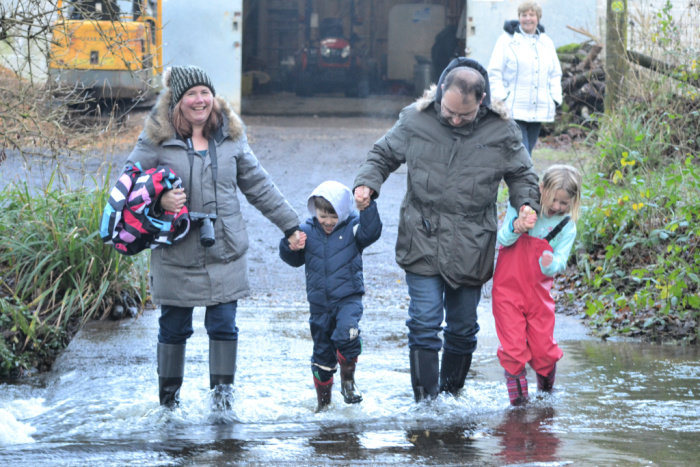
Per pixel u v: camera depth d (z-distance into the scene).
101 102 28.44
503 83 20.58
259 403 9.62
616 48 24.42
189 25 41.00
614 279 14.74
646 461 6.89
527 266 9.48
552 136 33.84
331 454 7.43
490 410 9.21
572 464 6.82
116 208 8.78
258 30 59.88
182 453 7.53
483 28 40.66
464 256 9.19
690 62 20.62
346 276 9.33
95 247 13.88
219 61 41.28
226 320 9.41
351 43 59.88
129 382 10.72
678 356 11.56
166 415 9.21
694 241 13.84
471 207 9.21
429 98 9.30
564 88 33.88
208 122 9.28
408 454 7.37
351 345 9.21
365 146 33.88
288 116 45.06
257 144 34.00
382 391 10.17
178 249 9.16
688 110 19.75
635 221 15.09
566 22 39.31
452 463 7.00
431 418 8.88
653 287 13.77
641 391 9.82
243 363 11.39
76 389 10.46
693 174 13.46
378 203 23.09
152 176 8.76
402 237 9.41
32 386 10.85
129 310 13.91
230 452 7.54
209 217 9.16
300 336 12.77
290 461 7.16
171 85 9.18
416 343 9.36
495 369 11.05
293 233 9.48
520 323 9.48
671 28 22.36
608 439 7.79
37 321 12.59
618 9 22.64
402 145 9.39
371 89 58.34
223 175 9.29
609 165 19.78
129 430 8.73
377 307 14.61
